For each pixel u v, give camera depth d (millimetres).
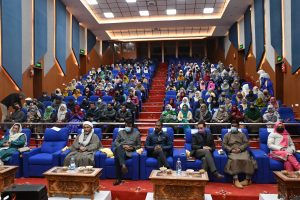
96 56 16969
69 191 4113
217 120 7355
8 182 4301
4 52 7766
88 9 12375
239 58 13969
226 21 13969
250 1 11523
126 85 11797
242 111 8102
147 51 21203
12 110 8047
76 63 13688
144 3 11766
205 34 17469
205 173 4211
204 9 12625
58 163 5230
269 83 9328
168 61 20125
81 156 5125
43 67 10188
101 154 5176
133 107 8867
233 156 4938
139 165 5141
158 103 10930
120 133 5613
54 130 5953
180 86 12008
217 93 10406
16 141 5605
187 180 3928
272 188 4637
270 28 9945
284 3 8875
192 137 5328
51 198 4113
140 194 4461
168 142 5422
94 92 11070
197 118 7473
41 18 9984
